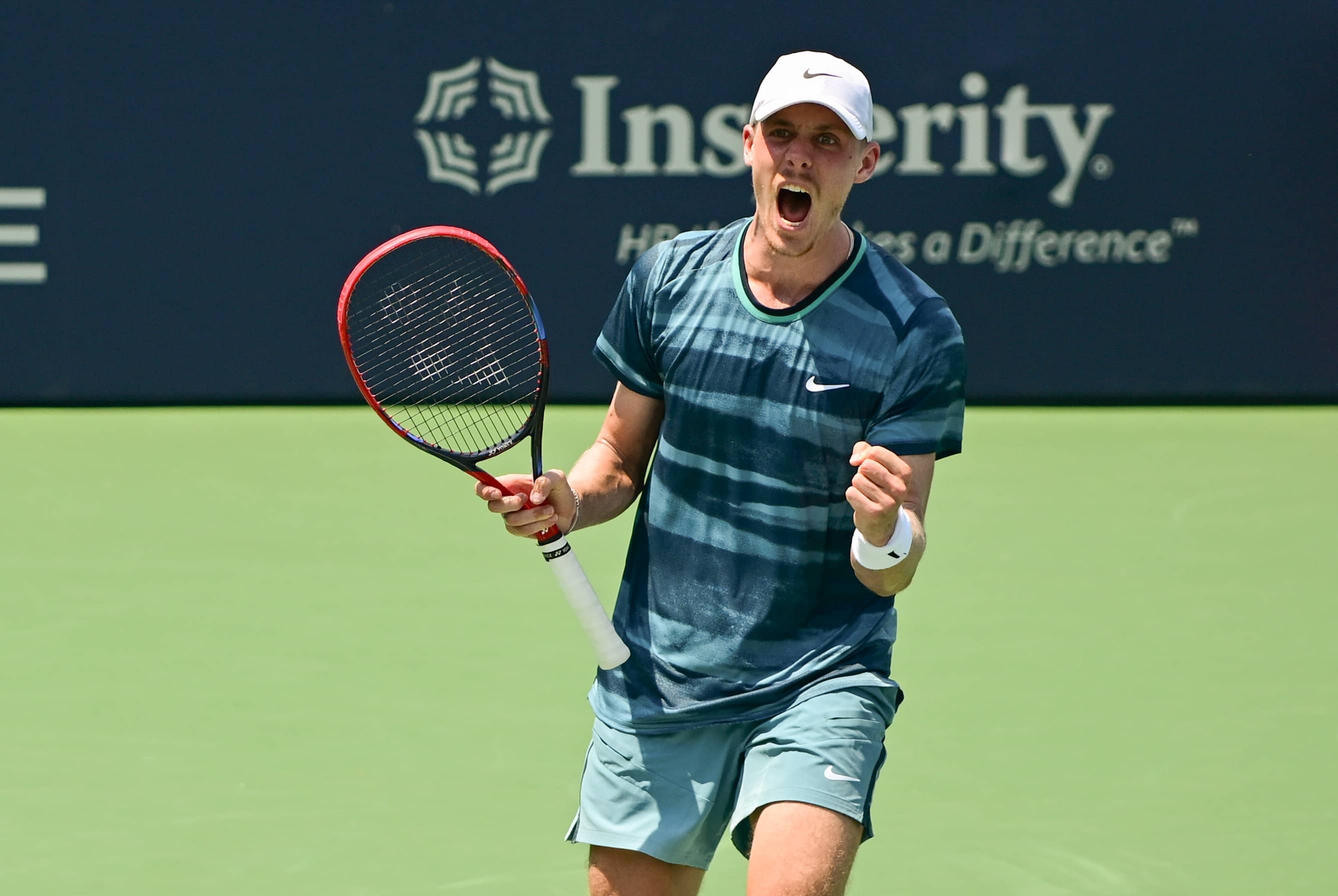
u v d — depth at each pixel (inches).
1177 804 631.8
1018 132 1406.3
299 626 844.0
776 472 413.1
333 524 1056.8
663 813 429.4
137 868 572.1
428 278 1274.6
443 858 581.3
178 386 1434.5
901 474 375.2
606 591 898.7
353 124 1402.6
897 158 1411.2
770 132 404.8
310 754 675.4
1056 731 706.8
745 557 419.2
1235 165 1411.2
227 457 1258.6
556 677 768.9
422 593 903.7
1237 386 1443.2
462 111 1405.0
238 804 626.8
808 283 413.7
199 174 1406.3
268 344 1430.9
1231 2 1389.0
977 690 757.3
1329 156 1409.9
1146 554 998.4
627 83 1401.3
